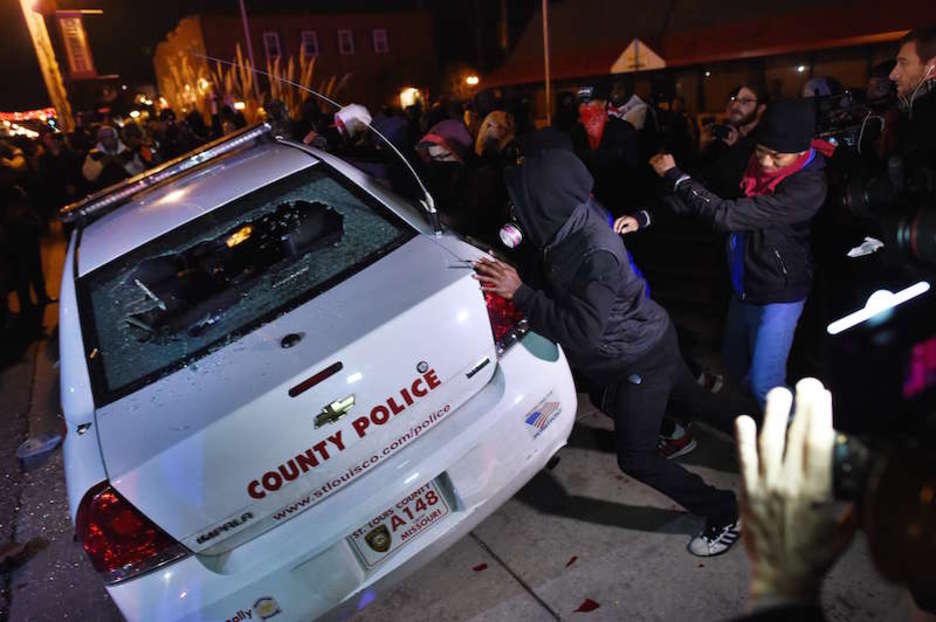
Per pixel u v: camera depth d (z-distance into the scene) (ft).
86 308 7.92
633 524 8.38
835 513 1.90
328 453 6.18
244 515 6.01
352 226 8.28
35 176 33.12
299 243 8.01
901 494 1.69
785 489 1.95
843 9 38.17
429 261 7.50
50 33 67.31
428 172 14.08
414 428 6.58
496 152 14.01
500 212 13.52
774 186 7.82
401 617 7.57
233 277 7.84
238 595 5.97
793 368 10.85
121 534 5.85
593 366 7.25
